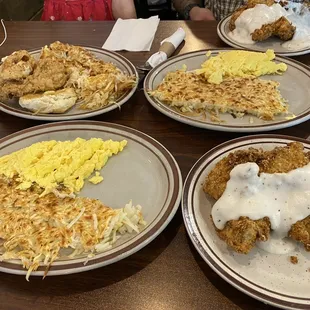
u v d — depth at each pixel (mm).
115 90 1369
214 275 848
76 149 1130
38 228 914
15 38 1855
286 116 1237
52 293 834
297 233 841
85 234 879
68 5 2312
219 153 1065
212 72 1404
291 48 1609
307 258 842
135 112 1351
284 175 881
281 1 1777
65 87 1396
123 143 1156
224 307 790
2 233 913
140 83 1480
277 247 859
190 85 1368
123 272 866
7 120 1349
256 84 1366
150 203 989
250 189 875
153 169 1081
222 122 1233
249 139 1104
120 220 908
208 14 2453
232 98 1287
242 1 2354
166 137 1237
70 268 813
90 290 836
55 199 996
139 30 1805
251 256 845
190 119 1215
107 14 2365
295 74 1430
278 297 748
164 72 1477
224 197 894
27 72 1424
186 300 808
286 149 969
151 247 914
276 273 812
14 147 1187
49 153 1116
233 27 1727
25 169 1072
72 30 1894
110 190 1040
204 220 919
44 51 1540
